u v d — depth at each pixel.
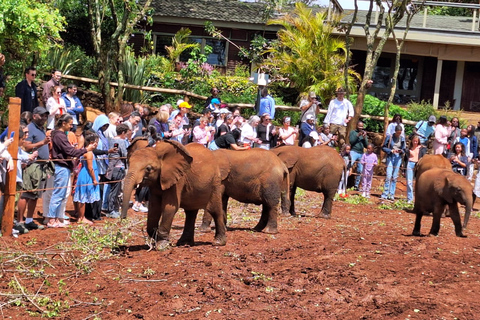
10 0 16.58
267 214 12.00
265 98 20.25
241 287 8.15
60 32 27.83
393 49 27.53
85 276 8.50
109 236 10.66
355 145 19.19
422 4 22.59
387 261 9.80
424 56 29.55
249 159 11.14
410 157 18.94
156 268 8.81
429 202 12.80
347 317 7.19
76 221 12.32
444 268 9.60
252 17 30.34
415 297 7.96
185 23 29.95
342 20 28.11
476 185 19.31
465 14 37.88
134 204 13.91
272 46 28.36
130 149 9.73
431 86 29.66
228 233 11.57
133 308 7.30
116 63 24.36
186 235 10.36
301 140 18.33
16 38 17.70
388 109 22.67
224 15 30.20
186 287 7.98
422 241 11.82
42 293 7.76
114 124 13.66
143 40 30.28
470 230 14.55
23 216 11.67
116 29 22.34
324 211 14.52
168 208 9.71
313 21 25.80
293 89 26.38
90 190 12.07
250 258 9.66
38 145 11.01
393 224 14.63
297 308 7.47
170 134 14.87
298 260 9.63
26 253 9.23
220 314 7.14
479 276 9.20
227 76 26.66
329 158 14.22
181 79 25.33
